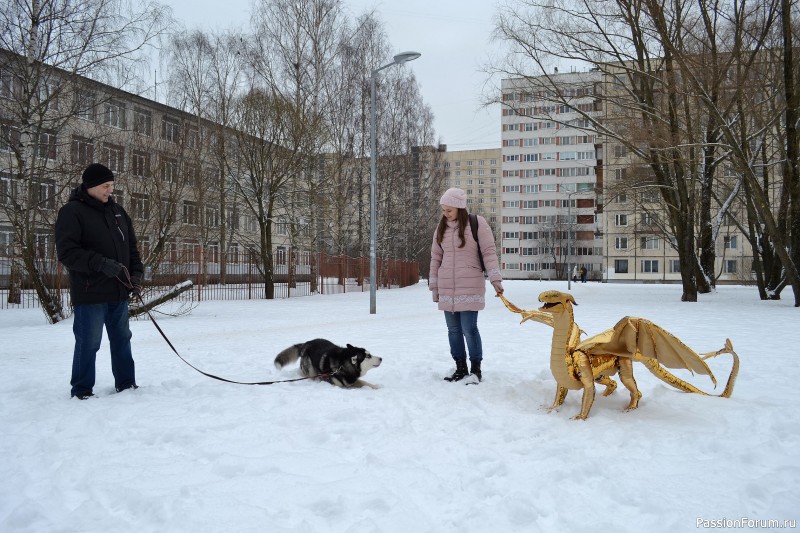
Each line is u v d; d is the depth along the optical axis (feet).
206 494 9.55
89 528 8.38
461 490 9.82
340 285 105.50
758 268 70.95
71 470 10.89
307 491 9.68
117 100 66.49
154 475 10.58
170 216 59.67
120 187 62.75
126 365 18.83
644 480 10.08
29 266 46.16
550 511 8.91
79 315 17.54
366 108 113.60
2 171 56.95
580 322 41.29
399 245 147.23
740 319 43.11
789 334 32.73
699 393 15.74
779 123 64.64
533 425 13.85
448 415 15.12
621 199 94.02
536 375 20.63
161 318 51.16
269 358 26.27
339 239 109.50
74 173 52.31
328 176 96.78
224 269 92.53
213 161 97.71
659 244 208.33
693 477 10.22
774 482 9.82
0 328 42.88
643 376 19.69
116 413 15.35
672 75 60.54
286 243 132.67
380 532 8.09
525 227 306.55
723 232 191.31
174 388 19.13
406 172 132.26
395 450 12.00
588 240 294.05
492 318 46.21
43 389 19.13
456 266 20.11
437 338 33.17
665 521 8.41
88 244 17.65
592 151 295.07
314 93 89.97
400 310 59.06
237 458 11.43
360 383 19.81
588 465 10.64
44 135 58.44
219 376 21.83
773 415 13.96
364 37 111.45
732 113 63.21
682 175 68.74
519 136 306.55
